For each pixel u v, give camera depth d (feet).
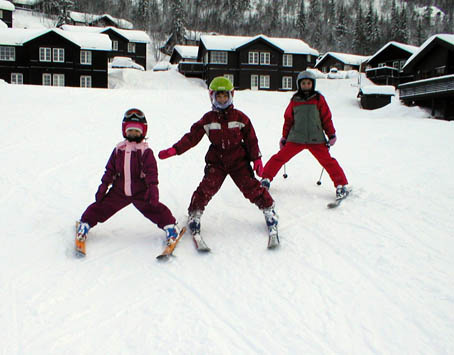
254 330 8.25
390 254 11.27
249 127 12.69
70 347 7.72
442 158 24.49
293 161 23.85
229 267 10.80
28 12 273.33
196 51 183.73
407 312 8.71
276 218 12.77
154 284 9.98
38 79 124.98
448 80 74.49
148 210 11.93
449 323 8.27
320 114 16.03
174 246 11.57
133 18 323.98
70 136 29.22
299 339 7.97
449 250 11.41
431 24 448.65
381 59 150.30
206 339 7.96
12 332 8.12
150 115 40.91
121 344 7.82
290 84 146.30
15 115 35.68
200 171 21.40
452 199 15.75
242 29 375.86
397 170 21.21
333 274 10.36
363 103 100.94
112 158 11.94
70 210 14.67
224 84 12.10
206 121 12.42
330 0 454.81
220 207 15.61
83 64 128.57
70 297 9.36
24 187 17.24
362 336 8.03
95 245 12.03
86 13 284.41
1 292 9.46
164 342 7.87
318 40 359.46
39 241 12.10
